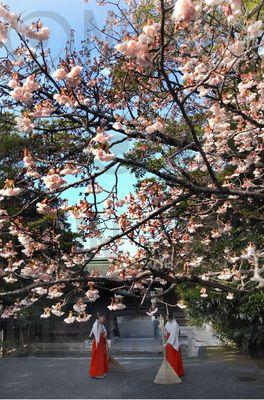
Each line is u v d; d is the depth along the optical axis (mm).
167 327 11023
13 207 7578
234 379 10461
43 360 14258
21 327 18594
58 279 6344
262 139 7547
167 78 4457
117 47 4438
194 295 12273
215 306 12375
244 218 9867
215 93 6863
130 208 8312
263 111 6938
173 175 6203
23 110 6902
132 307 21031
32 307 17078
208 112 7656
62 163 6621
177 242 9188
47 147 8211
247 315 11320
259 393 9102
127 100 7727
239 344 14070
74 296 13516
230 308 11812
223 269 8492
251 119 6121
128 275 7340
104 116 6320
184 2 3555
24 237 7191
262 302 10664
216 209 9508
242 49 4887
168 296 18094
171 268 7613
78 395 9172
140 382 10320
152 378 10750
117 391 9461
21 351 17719
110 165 5734
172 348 10828
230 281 9523
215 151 7730
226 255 9508
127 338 22422
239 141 7523
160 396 8969
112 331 21016
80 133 8188
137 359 14227
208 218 9914
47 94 6453
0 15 4801
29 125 5871
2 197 6801
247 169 7980
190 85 5613
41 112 5918
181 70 6441
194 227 8711
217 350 14797
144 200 8297
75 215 7133
